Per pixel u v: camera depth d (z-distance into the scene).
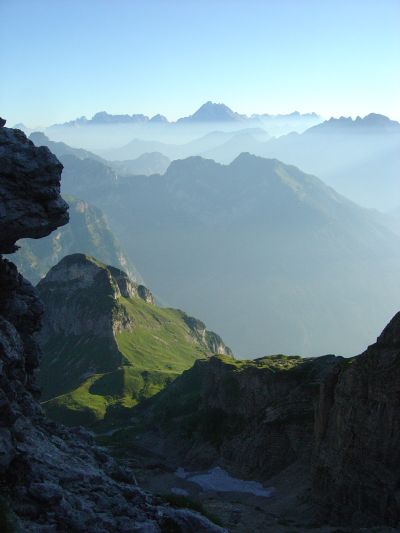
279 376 196.25
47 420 71.69
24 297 83.12
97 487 55.91
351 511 114.81
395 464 109.12
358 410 121.25
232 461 184.88
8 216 62.50
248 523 114.31
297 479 153.25
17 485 50.19
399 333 119.62
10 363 65.94
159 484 161.50
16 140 66.38
